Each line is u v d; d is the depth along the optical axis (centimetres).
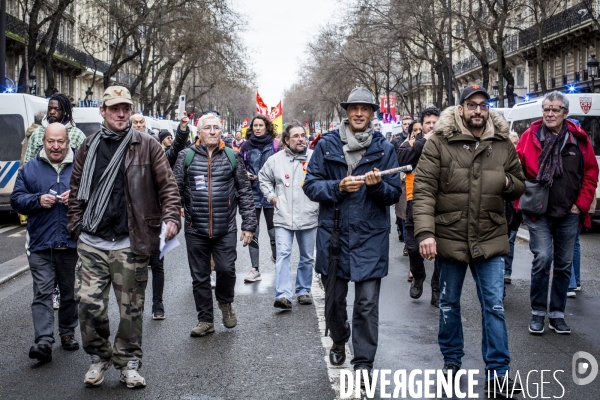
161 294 839
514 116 2086
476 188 581
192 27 4094
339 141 618
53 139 676
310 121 10844
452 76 3969
